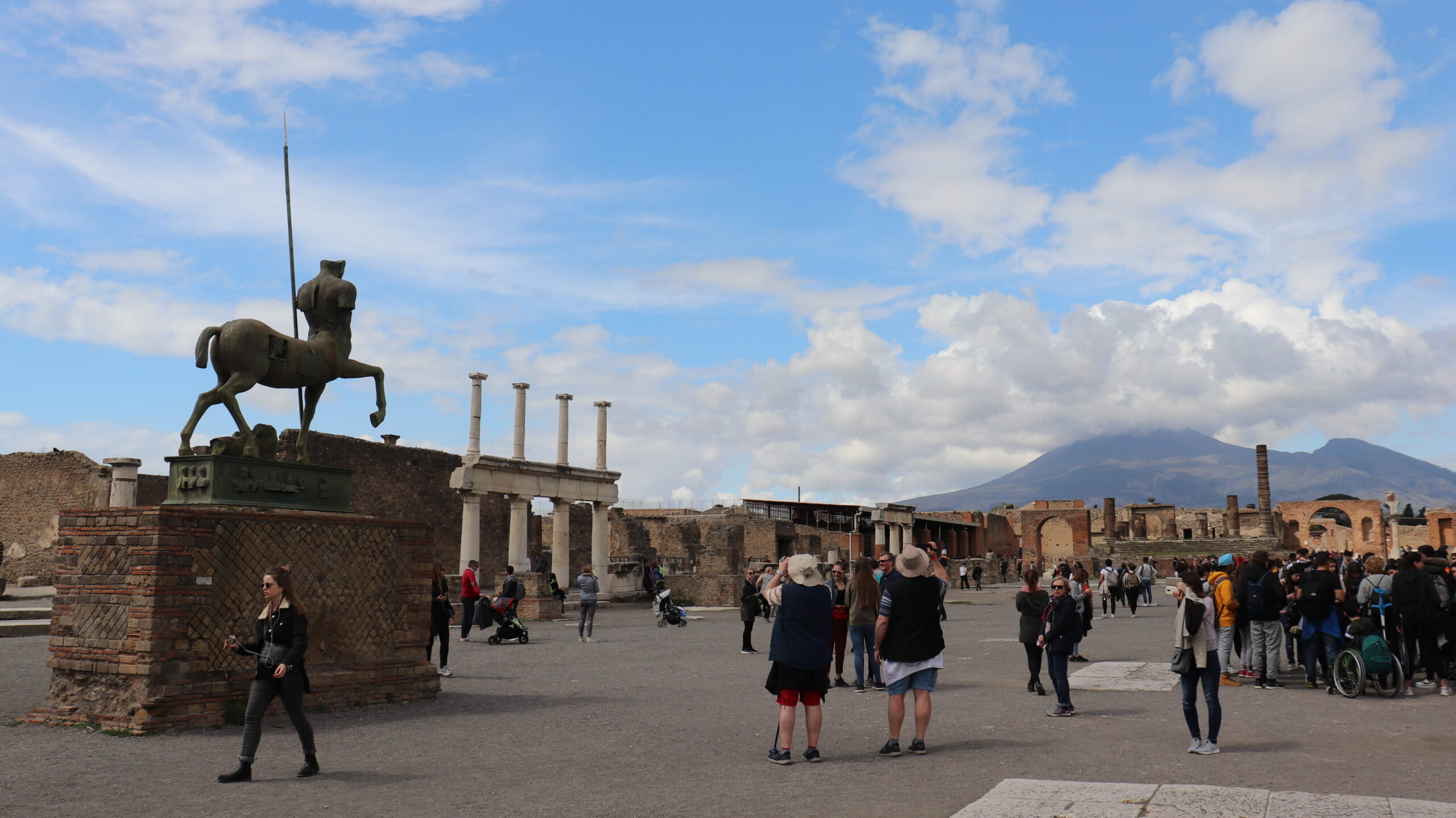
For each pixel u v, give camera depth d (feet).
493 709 44.52
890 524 249.34
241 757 29.99
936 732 38.34
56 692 39.93
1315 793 26.25
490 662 66.74
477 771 31.37
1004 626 102.63
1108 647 76.48
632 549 212.23
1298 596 53.31
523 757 33.76
